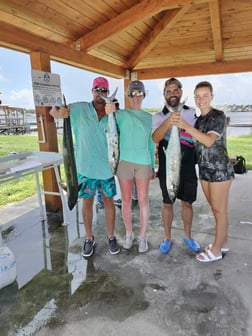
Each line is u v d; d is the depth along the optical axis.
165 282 1.92
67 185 2.04
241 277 1.96
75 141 2.27
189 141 2.16
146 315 1.60
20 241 2.61
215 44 4.14
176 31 4.19
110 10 3.10
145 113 2.26
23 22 2.78
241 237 2.62
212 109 1.97
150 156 2.30
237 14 3.63
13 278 1.95
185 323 1.53
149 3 2.98
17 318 1.60
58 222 3.07
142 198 2.33
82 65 3.67
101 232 2.80
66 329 1.51
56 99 3.05
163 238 2.64
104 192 2.29
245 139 10.41
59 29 3.14
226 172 1.97
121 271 2.07
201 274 2.01
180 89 2.10
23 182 5.00
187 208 2.30
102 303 1.71
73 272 2.07
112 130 1.94
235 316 1.57
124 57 4.78
